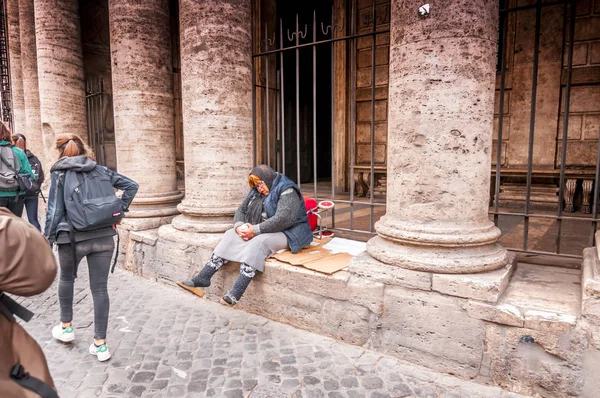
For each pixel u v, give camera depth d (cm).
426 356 300
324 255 390
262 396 268
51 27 767
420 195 307
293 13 1156
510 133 729
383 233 325
